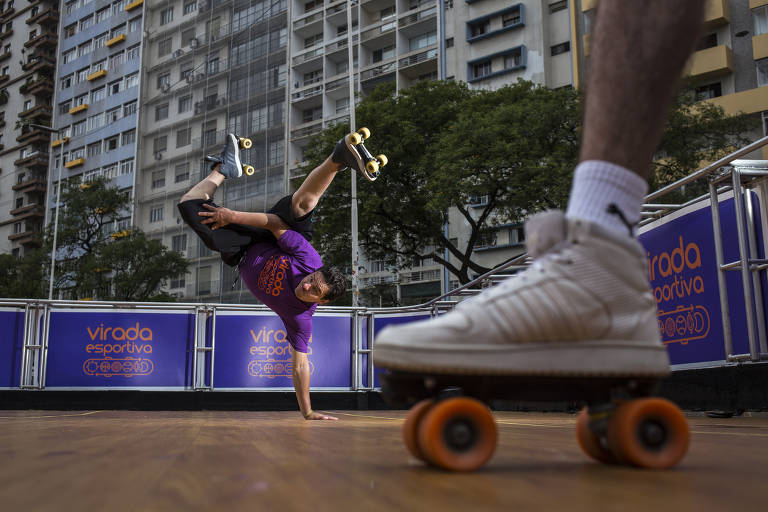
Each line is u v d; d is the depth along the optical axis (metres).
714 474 0.68
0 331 7.05
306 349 3.26
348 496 0.50
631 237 0.86
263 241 3.16
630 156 0.85
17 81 47.84
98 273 27.84
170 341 7.43
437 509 0.44
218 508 0.44
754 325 3.32
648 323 0.87
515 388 0.82
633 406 0.74
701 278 3.84
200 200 2.98
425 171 15.99
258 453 0.91
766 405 3.31
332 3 32.19
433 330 0.81
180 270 28.44
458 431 0.70
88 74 42.12
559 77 25.08
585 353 0.82
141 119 37.59
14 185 45.69
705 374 3.78
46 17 45.81
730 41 20.89
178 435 1.46
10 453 0.89
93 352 7.27
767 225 3.40
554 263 0.85
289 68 33.12
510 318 0.81
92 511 0.42
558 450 0.99
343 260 17.59
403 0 30.56
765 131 19.72
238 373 7.50
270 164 32.06
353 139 2.84
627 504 0.47
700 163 15.47
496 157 14.12
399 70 29.88
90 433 1.56
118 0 41.12
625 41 0.83
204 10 35.78
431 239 17.84
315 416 3.23
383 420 3.13
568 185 13.16
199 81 35.16
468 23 27.31
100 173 39.69
